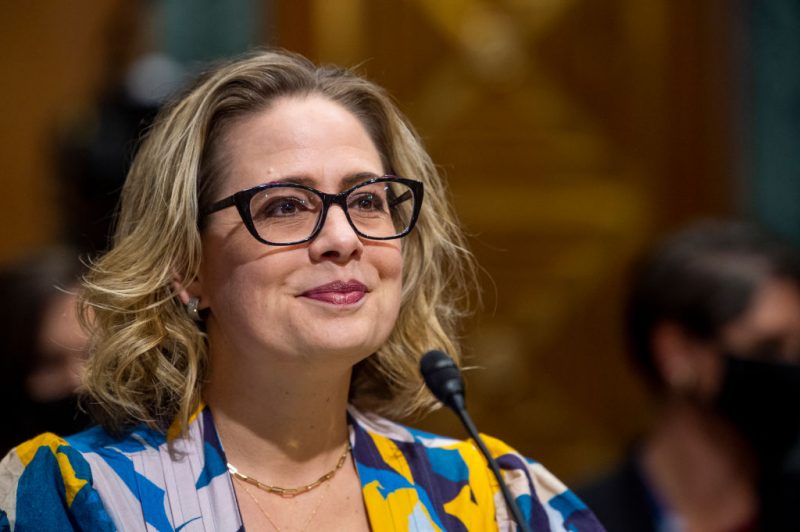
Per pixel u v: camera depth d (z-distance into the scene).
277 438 5.04
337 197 4.87
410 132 5.65
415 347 5.67
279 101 5.10
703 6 13.99
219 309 4.98
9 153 13.88
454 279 6.07
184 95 5.27
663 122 14.05
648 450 8.65
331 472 5.15
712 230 8.70
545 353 14.01
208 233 5.01
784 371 8.12
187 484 4.91
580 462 13.93
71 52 13.97
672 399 8.50
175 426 5.05
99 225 11.71
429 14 13.93
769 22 13.89
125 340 5.04
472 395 13.89
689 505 8.42
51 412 7.36
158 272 5.07
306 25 13.66
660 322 8.50
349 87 5.30
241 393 5.04
